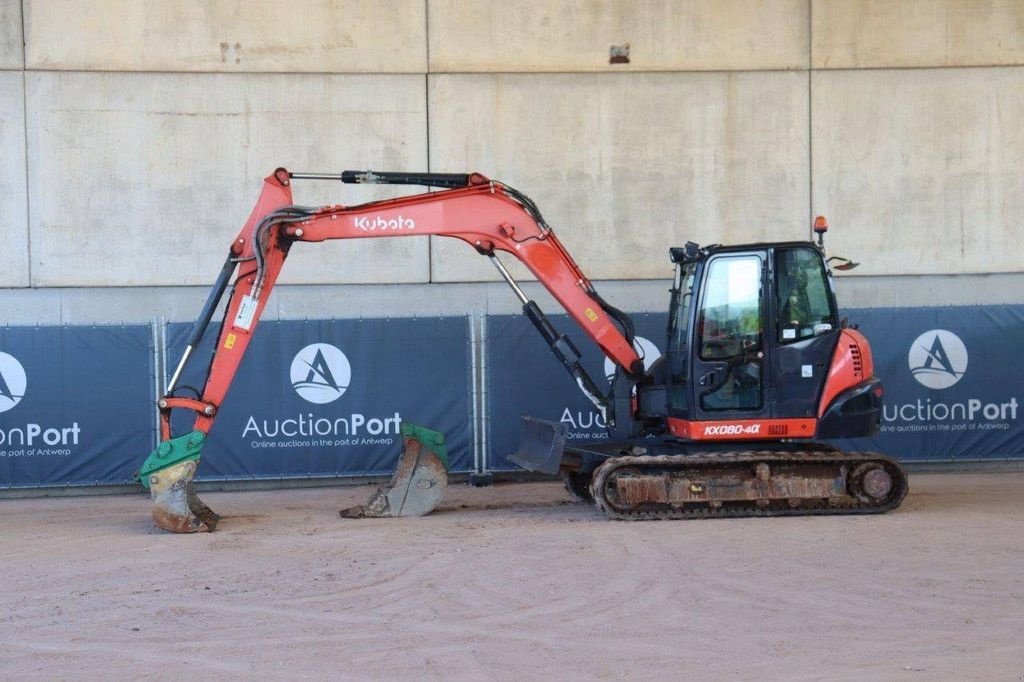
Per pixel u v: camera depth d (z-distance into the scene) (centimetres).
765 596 739
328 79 1548
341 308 1545
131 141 1522
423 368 1420
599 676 575
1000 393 1441
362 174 1097
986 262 1594
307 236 1081
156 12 1522
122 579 831
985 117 1595
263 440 1399
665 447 1133
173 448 1059
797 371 1073
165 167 1527
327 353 1409
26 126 1505
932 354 1441
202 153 1533
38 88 1506
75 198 1513
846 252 1590
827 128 1590
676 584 777
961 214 1592
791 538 943
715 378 1073
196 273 1530
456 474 1434
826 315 1083
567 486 1239
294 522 1111
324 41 1546
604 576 805
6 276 1504
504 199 1119
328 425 1409
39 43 1506
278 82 1542
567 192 1574
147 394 1390
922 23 1590
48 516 1211
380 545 952
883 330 1441
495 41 1566
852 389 1073
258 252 1056
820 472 1074
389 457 1416
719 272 1084
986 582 772
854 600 727
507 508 1202
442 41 1560
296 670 597
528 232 1122
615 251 1577
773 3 1585
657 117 1579
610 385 1334
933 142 1592
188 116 1530
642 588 766
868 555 866
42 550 966
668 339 1146
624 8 1576
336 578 820
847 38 1588
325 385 1408
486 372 1427
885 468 1086
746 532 977
